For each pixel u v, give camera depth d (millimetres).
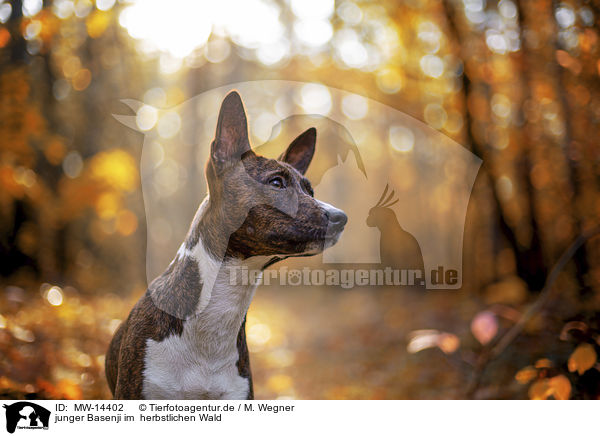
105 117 7715
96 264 8953
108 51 7488
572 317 4812
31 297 6168
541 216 6773
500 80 6188
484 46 6301
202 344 2871
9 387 3715
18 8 5438
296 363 7508
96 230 9047
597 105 4629
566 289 5418
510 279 6859
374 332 8062
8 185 5723
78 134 7914
